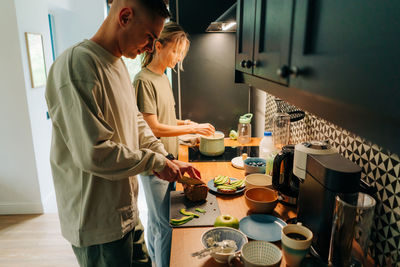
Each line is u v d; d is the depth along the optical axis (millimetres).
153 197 1833
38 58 3127
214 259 1024
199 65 2791
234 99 2898
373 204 906
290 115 1846
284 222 1203
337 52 536
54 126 1187
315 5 610
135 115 1376
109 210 1228
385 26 413
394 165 966
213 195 1473
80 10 4141
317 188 1003
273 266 894
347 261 938
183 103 2877
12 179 3082
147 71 1862
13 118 2945
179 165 1434
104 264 1291
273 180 1313
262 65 954
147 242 2447
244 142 2375
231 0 2650
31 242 2645
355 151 1198
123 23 1148
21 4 2844
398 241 947
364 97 468
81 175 1185
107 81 1160
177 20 2686
